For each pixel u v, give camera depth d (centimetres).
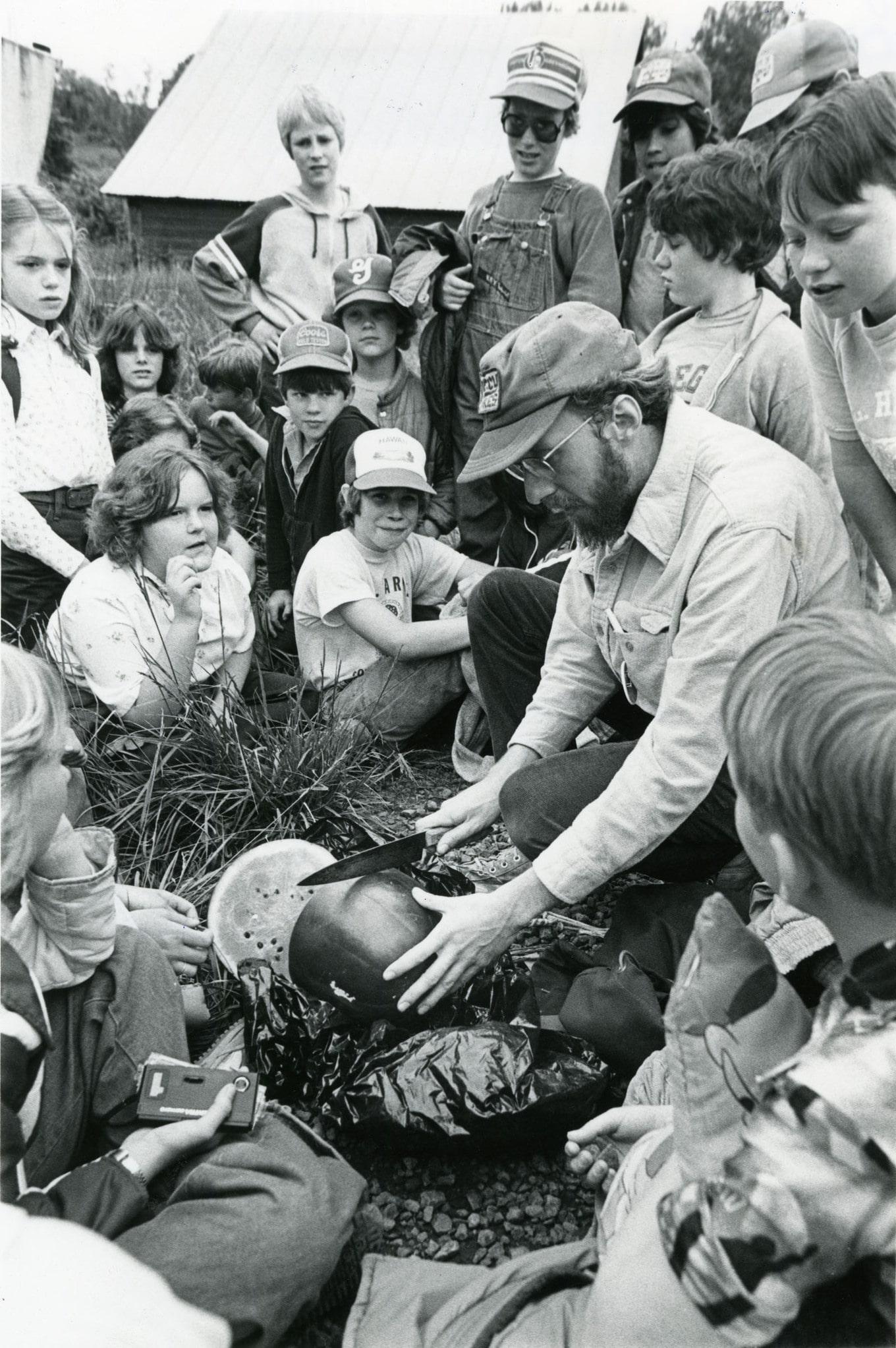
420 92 494
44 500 379
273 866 253
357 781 328
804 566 218
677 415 222
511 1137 199
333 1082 206
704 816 239
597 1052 211
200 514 318
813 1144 108
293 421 401
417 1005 212
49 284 378
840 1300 114
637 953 237
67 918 185
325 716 343
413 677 345
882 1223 107
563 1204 199
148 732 318
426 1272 170
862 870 116
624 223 410
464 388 422
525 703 292
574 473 217
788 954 193
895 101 198
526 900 211
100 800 311
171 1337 144
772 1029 131
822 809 115
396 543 355
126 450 405
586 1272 156
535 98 383
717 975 131
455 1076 197
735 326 285
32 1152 180
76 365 396
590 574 245
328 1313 178
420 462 351
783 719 117
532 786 244
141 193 562
